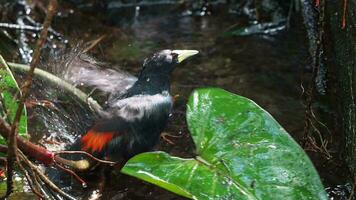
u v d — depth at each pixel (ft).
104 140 29.78
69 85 32.91
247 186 24.44
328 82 37.99
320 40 28.45
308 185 24.49
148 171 24.64
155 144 31.42
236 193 24.16
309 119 30.30
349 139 29.68
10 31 48.37
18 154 23.84
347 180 29.89
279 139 25.70
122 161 30.58
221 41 47.91
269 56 44.86
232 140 25.85
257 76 41.88
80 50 34.68
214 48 46.70
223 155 25.44
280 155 25.21
